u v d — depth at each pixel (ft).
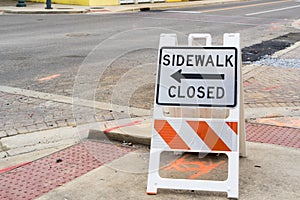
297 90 26.84
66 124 20.83
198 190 13.80
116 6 92.73
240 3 111.65
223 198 13.53
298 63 35.04
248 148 17.31
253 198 13.47
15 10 79.97
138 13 80.28
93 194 13.84
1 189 14.26
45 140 18.88
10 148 18.06
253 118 21.35
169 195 13.71
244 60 36.29
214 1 112.47
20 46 42.16
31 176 15.21
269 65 34.17
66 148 17.75
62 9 82.69
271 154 16.71
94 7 88.89
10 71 31.50
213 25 61.41
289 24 64.39
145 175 15.10
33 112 22.56
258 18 72.54
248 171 15.15
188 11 85.10
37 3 96.12
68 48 41.04
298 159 16.25
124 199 13.52
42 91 26.37
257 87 27.43
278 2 118.62
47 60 35.42
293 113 22.24
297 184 14.30
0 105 23.68
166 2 107.96
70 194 13.87
